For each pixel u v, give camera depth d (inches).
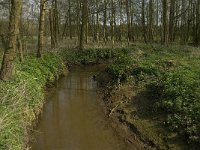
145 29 1822.1
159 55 927.0
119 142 500.1
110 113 616.4
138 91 650.8
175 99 522.0
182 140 446.3
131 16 1771.7
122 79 751.7
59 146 484.7
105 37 1779.0
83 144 495.2
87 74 1055.0
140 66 749.9
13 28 530.9
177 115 487.2
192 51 994.1
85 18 1363.2
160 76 675.4
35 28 1797.5
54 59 992.2
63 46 1385.3
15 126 417.1
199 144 422.0
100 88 818.2
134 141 492.7
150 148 461.4
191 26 1914.4
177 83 576.4
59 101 719.7
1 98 452.4
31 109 534.0
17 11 528.7
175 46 1176.2
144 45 1317.7
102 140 510.0
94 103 701.9
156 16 2068.2
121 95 672.4
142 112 567.2
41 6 926.4
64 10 1875.0
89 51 1275.8
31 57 893.2
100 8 1643.7
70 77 1003.3
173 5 1401.3
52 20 1440.7
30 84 597.3
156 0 2069.4
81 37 1301.7
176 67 711.7
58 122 583.8
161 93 580.4
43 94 689.0
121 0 1638.8
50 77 829.2
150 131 499.2
